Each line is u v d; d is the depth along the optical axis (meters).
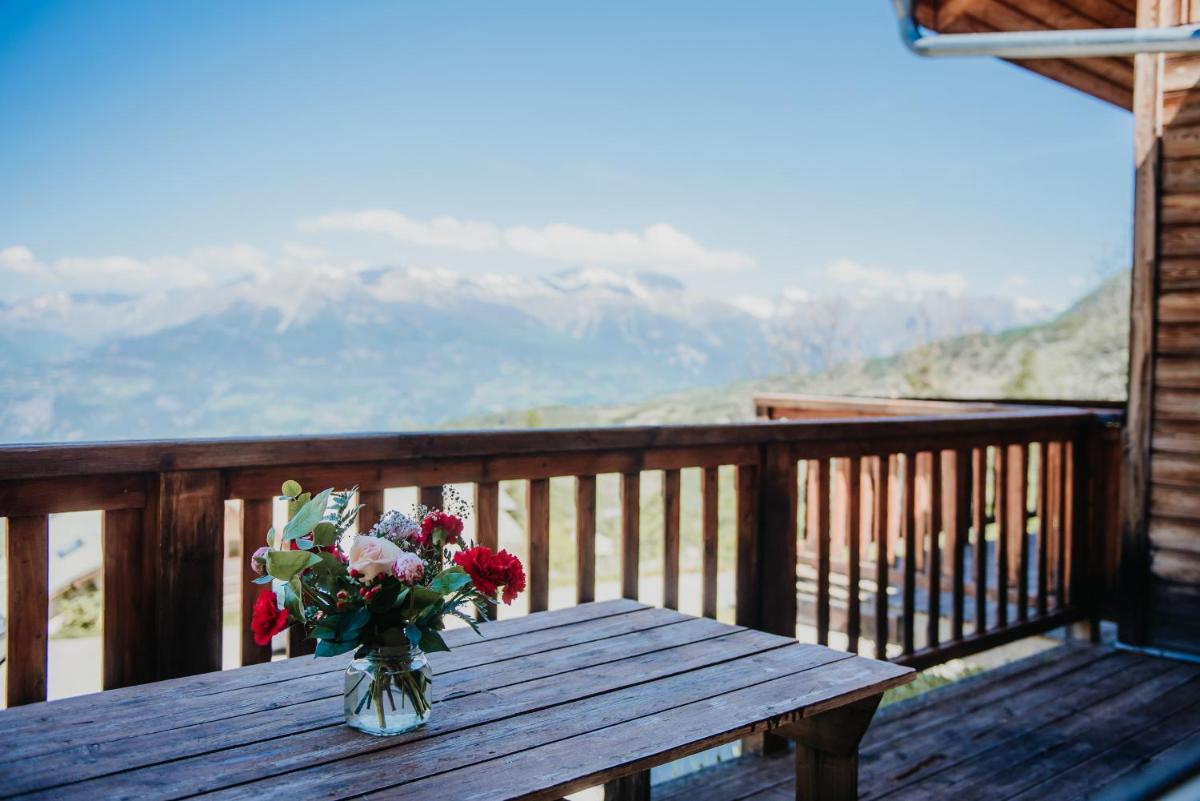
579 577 2.90
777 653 2.17
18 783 1.44
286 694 1.86
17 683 2.04
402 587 1.63
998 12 4.63
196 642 2.24
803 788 2.13
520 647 2.21
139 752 1.56
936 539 4.01
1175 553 4.28
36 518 2.07
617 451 2.96
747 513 3.33
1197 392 4.20
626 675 1.99
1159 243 4.27
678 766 3.77
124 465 2.12
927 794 2.82
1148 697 3.74
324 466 2.42
